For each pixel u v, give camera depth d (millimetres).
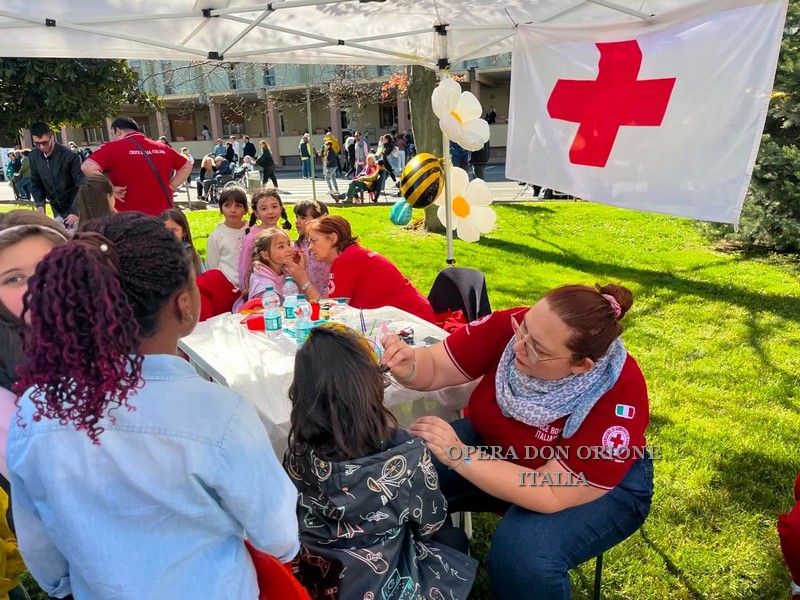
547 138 3283
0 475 1607
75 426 939
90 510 1000
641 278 6184
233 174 15141
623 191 2949
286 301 2951
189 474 979
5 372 1545
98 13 2832
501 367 1824
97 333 866
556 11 3363
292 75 21594
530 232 8531
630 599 2199
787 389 3713
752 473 2877
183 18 3061
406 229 8922
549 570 1607
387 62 4266
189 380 1039
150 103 8141
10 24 2814
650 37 2754
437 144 8023
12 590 1687
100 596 1033
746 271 6324
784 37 6492
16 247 1550
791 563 1486
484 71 22750
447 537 1785
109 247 925
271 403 2000
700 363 4129
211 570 1071
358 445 1459
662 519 2590
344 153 20094
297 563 1548
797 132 6781
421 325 2713
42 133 5543
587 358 1607
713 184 2609
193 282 1040
